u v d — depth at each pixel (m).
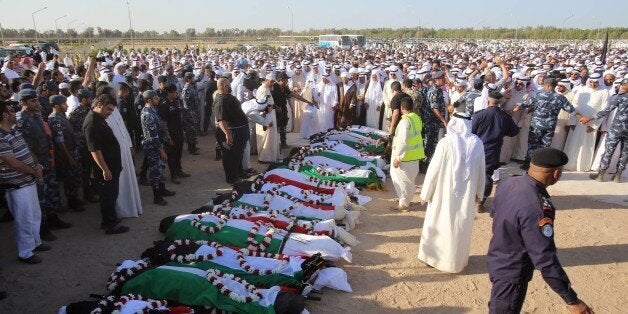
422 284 5.41
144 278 4.75
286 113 11.80
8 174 5.53
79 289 5.24
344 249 5.80
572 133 9.98
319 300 4.98
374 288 5.30
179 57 33.78
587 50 45.62
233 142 8.83
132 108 10.54
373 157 9.84
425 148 9.91
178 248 5.48
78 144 7.73
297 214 6.87
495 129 7.11
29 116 6.46
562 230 6.96
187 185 8.98
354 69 14.45
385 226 7.04
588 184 9.09
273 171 8.32
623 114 8.64
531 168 3.52
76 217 7.35
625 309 5.00
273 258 5.45
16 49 29.56
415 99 9.61
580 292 5.32
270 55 35.44
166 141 8.66
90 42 77.56
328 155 9.73
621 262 6.00
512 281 3.60
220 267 5.24
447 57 33.88
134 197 7.29
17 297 5.06
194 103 11.73
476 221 7.25
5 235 6.73
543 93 9.17
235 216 6.55
